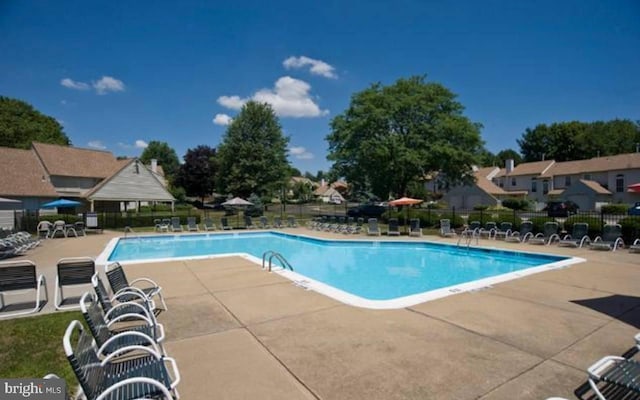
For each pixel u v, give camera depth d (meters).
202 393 3.22
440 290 6.88
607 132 59.38
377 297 8.98
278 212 44.00
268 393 3.21
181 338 4.58
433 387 3.30
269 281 7.78
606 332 4.70
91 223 22.52
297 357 3.98
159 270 9.05
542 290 6.87
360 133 29.78
